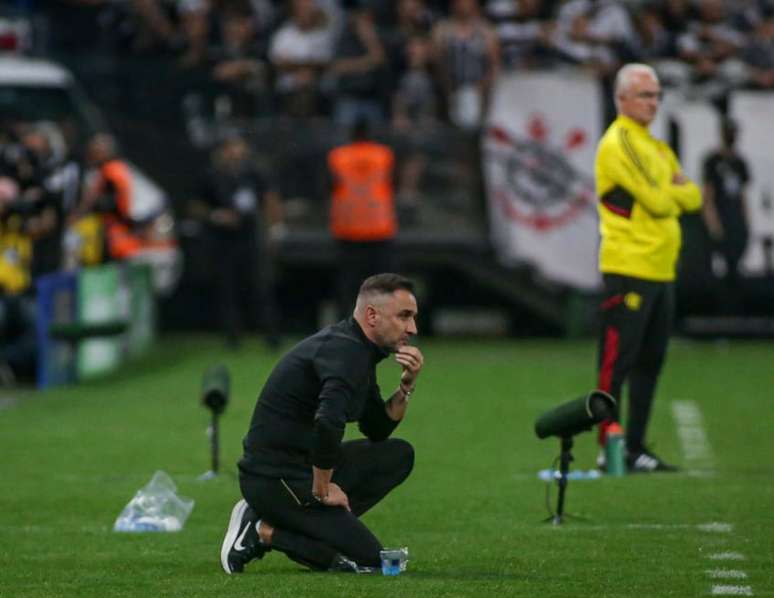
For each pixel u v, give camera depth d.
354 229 73.12
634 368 43.00
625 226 41.69
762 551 32.16
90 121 79.00
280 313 82.88
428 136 80.44
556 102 79.25
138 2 83.50
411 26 83.31
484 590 28.00
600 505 38.03
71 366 64.12
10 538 34.47
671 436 50.47
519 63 81.81
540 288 79.94
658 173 41.50
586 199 79.31
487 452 47.09
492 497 39.47
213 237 73.44
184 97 82.62
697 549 32.38
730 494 39.34
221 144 80.81
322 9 82.44
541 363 70.50
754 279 80.31
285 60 81.88
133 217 75.94
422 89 81.50
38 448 47.94
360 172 73.00
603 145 41.75
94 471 43.84
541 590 28.14
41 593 28.44
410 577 29.09
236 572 29.69
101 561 31.73
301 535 29.14
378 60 81.31
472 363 70.38
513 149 79.56
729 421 53.69
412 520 36.44
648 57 81.00
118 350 69.06
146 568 30.88
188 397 59.22
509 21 82.19
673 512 36.97
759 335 81.00
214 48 82.94
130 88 82.81
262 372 65.88
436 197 80.44
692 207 42.22
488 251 79.62
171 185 81.62
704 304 80.69
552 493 39.81
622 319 41.81
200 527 35.75
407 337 28.53
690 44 81.00
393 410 29.23
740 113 79.94
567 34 81.75
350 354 28.03
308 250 78.81
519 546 32.94
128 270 71.44
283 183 80.06
